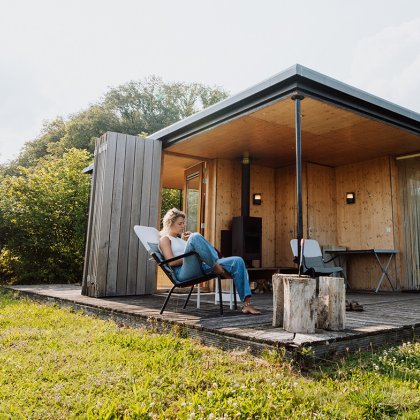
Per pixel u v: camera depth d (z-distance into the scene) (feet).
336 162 23.17
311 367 6.69
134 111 68.80
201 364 6.77
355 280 22.39
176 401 5.23
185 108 75.56
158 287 22.29
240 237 20.47
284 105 14.17
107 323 10.85
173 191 45.11
